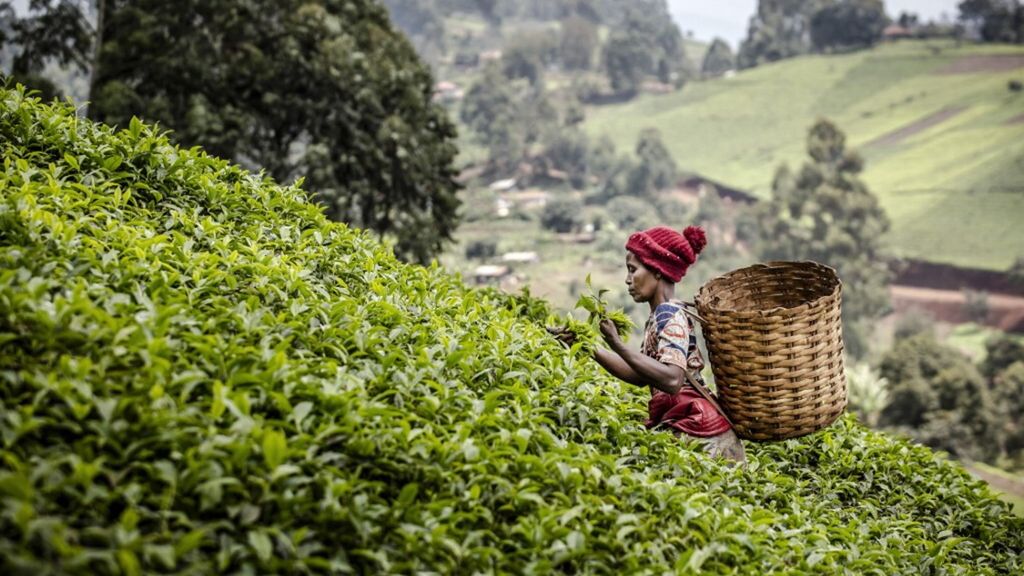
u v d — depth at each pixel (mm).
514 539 4453
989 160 194000
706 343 5934
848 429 8391
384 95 33594
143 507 3766
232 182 7957
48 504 3525
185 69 31719
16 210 5391
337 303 5668
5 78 7566
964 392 81875
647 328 6117
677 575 4504
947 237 170875
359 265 6914
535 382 5859
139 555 3531
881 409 82688
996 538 7277
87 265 5113
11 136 7027
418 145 33031
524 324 7766
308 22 33562
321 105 32781
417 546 4078
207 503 3758
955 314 157875
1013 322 151875
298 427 4273
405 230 31750
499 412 5219
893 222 180000
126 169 7188
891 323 156625
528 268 167125
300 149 34625
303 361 4875
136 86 32750
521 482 4637
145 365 4301
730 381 5828
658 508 5000
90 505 3643
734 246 170500
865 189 137250
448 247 34406
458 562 4105
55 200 5938
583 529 4527
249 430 4082
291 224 7406
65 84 111438
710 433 5984
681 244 5977
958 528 7355
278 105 32812
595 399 5945
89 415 4020
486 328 6695
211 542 3709
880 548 6191
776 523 5641
